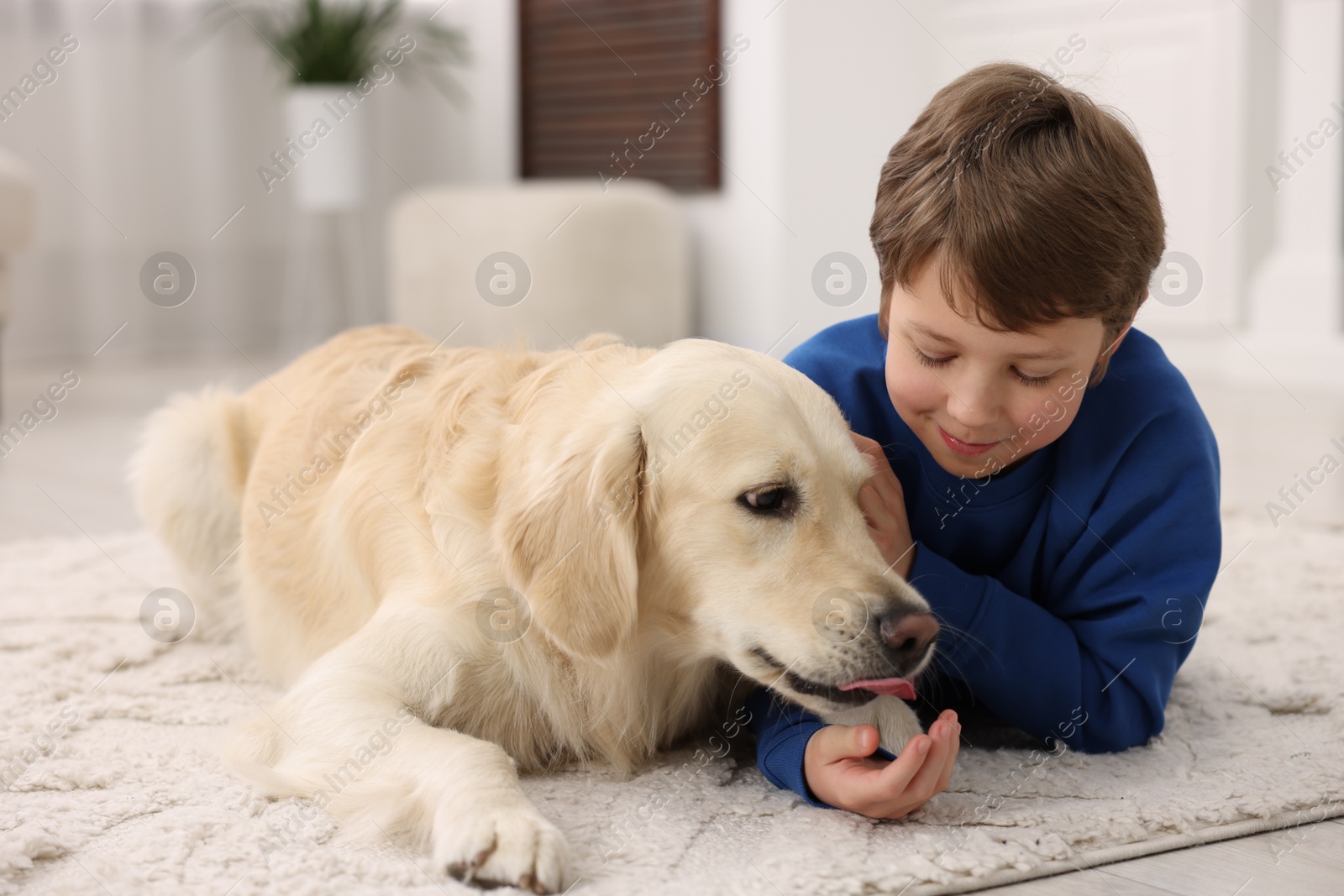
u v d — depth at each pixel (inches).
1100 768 53.2
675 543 52.0
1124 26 191.6
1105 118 50.0
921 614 48.3
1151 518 53.6
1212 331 195.6
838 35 197.0
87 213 215.2
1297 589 81.0
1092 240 46.3
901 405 52.4
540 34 231.6
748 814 48.7
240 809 47.9
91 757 53.4
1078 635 55.6
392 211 253.6
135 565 89.7
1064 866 43.3
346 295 249.9
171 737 56.8
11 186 150.3
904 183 50.6
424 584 54.8
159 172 224.2
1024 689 53.8
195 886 41.0
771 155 195.9
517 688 54.2
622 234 187.5
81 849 44.3
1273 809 48.1
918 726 52.4
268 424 74.1
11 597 80.7
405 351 70.0
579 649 51.3
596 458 51.3
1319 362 185.5
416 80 253.8
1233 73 184.2
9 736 56.0
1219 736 56.7
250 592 68.9
